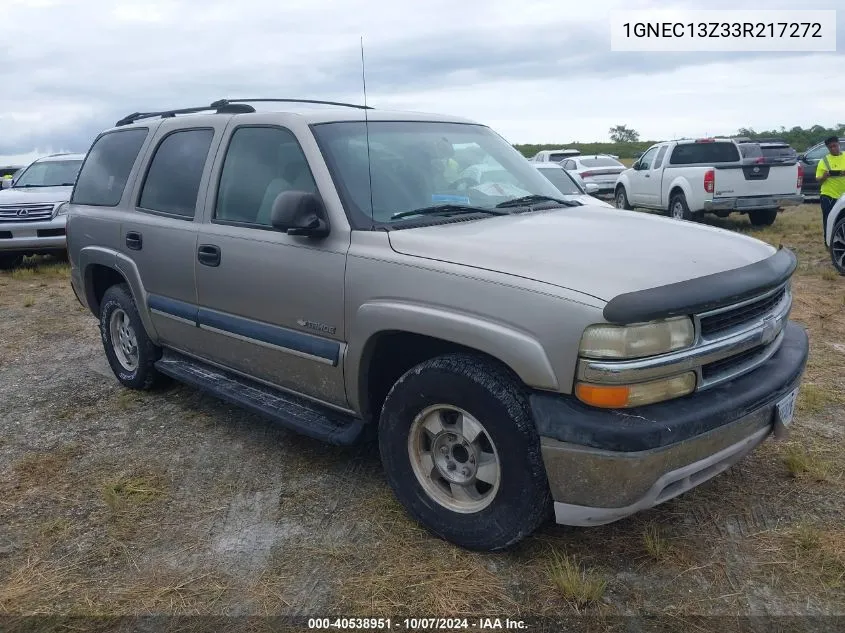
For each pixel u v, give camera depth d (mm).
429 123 4262
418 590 2902
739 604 2771
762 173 13352
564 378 2674
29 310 8383
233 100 4465
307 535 3322
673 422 2637
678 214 14414
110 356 5453
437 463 3195
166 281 4531
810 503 3451
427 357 3441
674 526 3299
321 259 3457
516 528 2908
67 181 12422
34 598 2924
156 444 4383
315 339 3570
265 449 4262
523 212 3787
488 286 2852
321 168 3557
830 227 9055
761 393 2922
